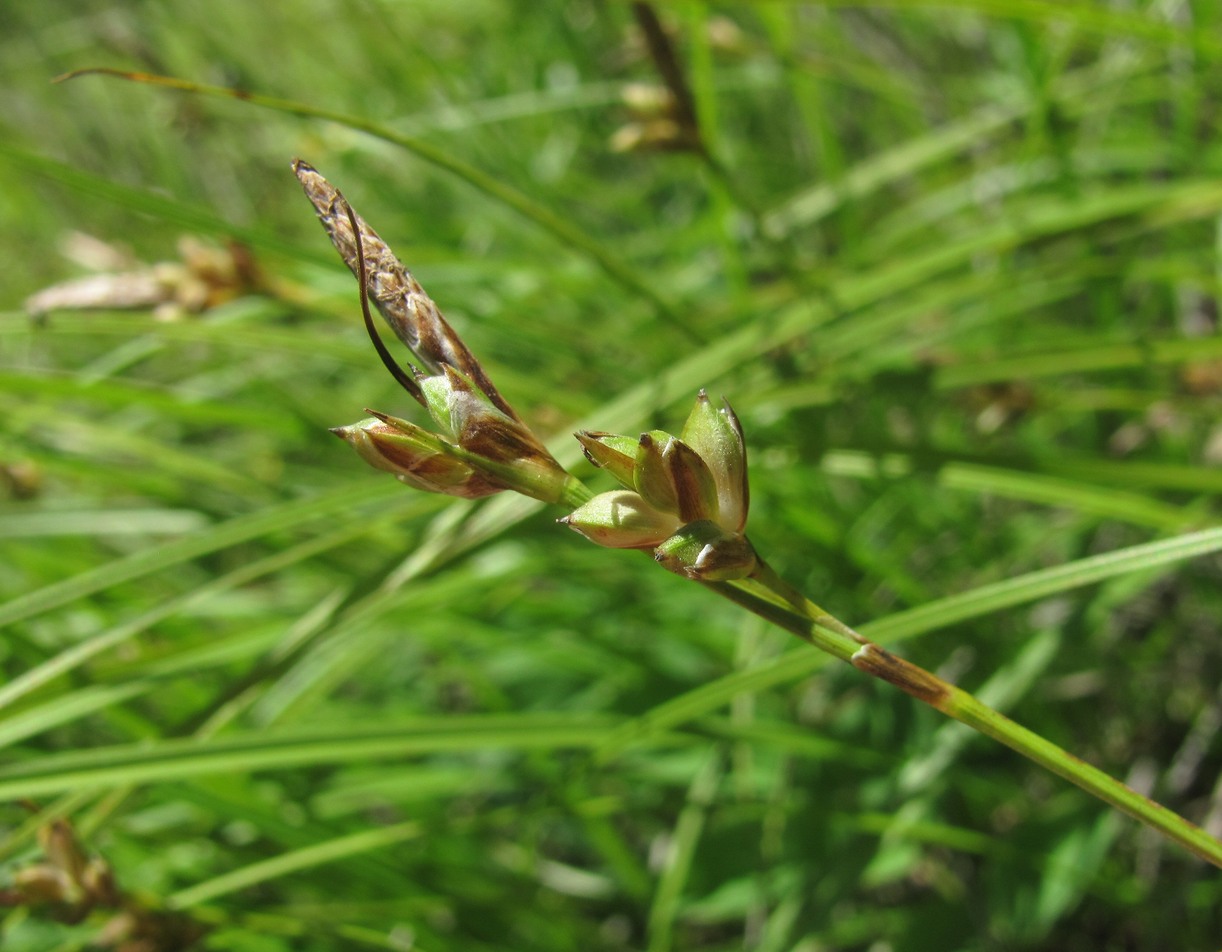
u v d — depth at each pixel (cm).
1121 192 16
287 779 17
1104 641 18
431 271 20
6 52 37
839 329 16
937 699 8
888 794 16
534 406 16
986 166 21
